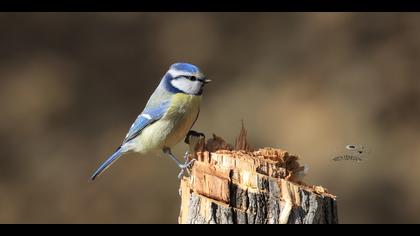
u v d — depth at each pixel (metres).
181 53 16.14
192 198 5.50
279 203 5.43
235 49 16.14
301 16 16.47
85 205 13.79
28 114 15.23
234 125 14.69
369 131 14.42
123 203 13.67
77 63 16.05
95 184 13.98
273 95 15.15
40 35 16.44
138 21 16.61
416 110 14.87
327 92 15.10
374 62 15.51
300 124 14.55
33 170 14.40
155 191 13.68
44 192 14.06
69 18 16.62
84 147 14.74
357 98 15.00
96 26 16.56
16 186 14.18
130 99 15.60
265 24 16.45
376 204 13.48
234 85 15.52
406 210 13.47
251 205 5.42
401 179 13.79
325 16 16.33
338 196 13.52
